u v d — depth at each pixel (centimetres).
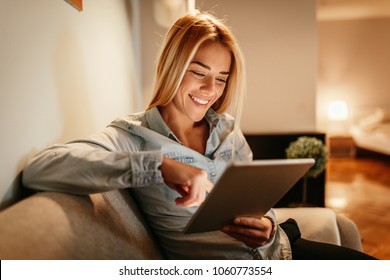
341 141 643
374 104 691
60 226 67
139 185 78
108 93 180
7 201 77
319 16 659
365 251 267
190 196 79
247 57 319
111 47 189
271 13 314
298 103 323
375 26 675
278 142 313
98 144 91
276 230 114
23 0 87
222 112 125
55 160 77
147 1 286
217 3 313
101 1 169
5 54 77
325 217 153
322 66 689
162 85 112
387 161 599
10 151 79
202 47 106
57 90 109
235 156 126
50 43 104
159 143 107
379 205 370
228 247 107
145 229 103
